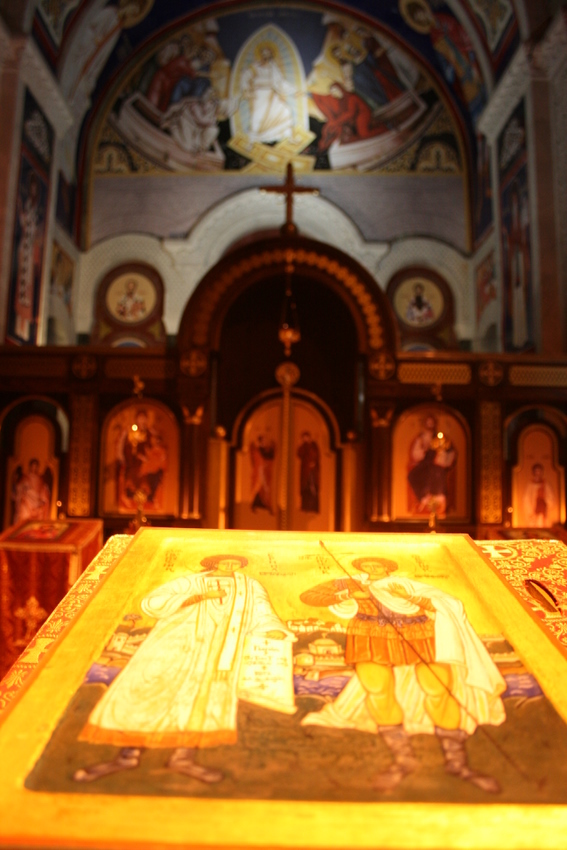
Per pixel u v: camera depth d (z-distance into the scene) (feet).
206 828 3.28
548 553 7.43
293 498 23.17
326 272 22.88
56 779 3.58
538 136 28.30
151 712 4.19
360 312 22.89
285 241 22.81
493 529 20.43
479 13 32.99
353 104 41.19
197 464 22.39
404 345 40.29
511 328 31.17
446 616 5.48
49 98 31.42
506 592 5.83
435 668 4.76
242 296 23.82
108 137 41.29
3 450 22.75
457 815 3.42
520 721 4.23
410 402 22.90
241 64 40.68
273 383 23.61
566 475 23.03
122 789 3.52
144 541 6.77
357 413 23.39
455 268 40.50
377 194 41.11
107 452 22.65
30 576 16.87
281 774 3.69
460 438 22.85
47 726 3.97
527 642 5.08
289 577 6.17
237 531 7.12
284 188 23.21
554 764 3.86
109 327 40.32
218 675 4.60
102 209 41.06
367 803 3.48
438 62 39.52
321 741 3.99
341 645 5.03
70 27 32.76
